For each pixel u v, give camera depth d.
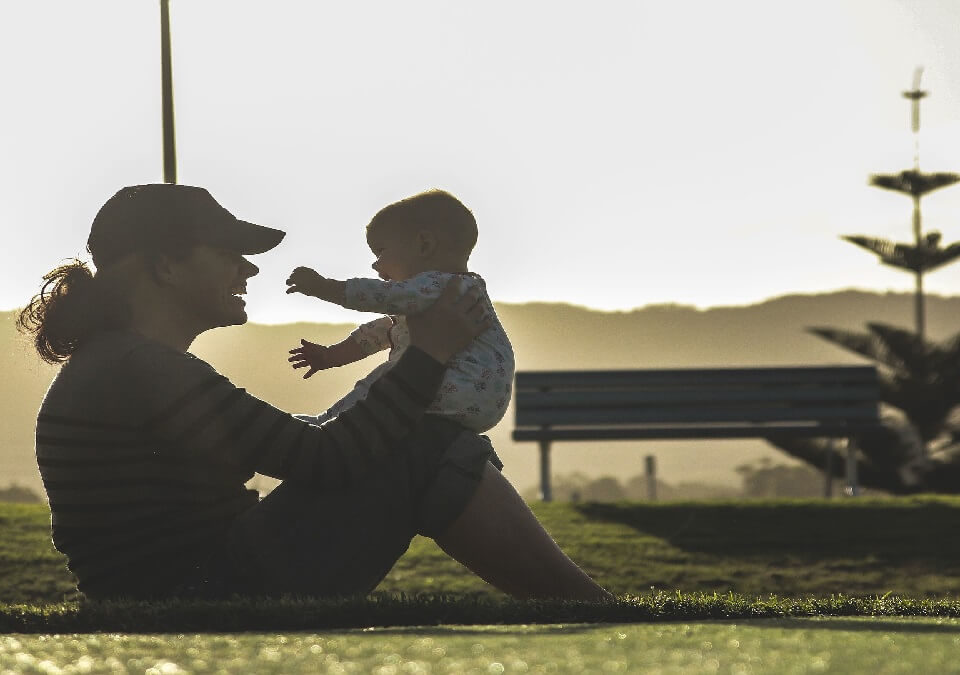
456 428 2.90
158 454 2.74
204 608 2.25
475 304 2.92
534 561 2.91
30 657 1.53
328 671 1.35
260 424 2.72
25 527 8.09
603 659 1.44
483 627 2.12
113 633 2.11
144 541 2.73
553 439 13.08
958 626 2.05
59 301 2.87
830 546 7.93
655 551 7.80
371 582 2.84
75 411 2.74
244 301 3.04
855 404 13.29
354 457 2.73
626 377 13.26
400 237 3.13
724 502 9.80
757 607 2.79
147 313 2.91
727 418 13.26
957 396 25.53
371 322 3.37
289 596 2.53
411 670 1.34
